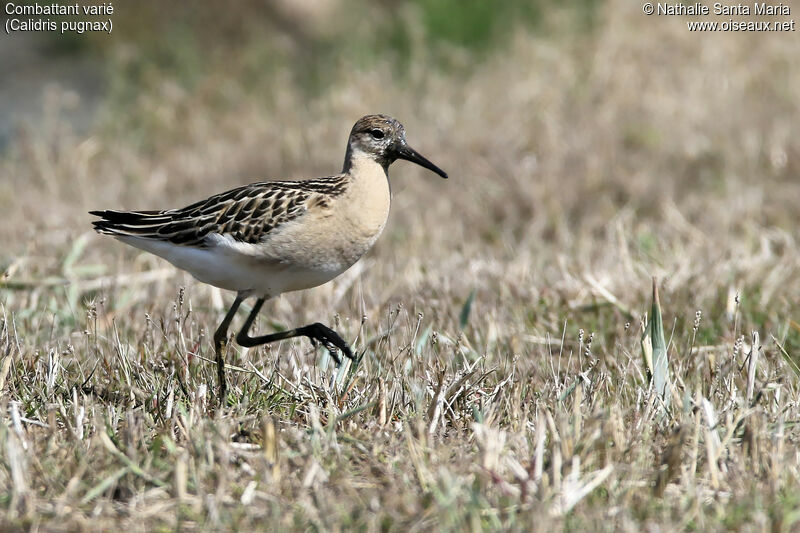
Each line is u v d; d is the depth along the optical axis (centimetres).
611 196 1650
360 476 762
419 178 1769
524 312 1177
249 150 2019
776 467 734
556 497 705
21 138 2127
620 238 1387
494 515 686
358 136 973
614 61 2248
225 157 2022
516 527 670
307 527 683
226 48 2662
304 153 1973
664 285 1172
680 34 2373
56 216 1605
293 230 921
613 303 1160
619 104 2027
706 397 906
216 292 1219
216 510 688
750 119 1923
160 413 867
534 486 715
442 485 717
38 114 2442
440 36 2616
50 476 740
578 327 1134
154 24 2786
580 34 2516
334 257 948
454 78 2369
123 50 2561
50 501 717
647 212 1606
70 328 1122
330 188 952
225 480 730
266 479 739
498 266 1340
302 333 972
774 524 673
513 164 1736
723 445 771
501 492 718
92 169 2033
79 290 1259
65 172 1958
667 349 1012
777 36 2388
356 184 961
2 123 2381
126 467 745
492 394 905
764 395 896
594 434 768
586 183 1662
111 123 2292
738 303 1038
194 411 848
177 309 1098
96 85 2652
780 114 1962
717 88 2119
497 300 1212
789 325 1100
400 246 1504
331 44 2664
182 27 2744
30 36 2958
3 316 1102
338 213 936
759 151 1784
